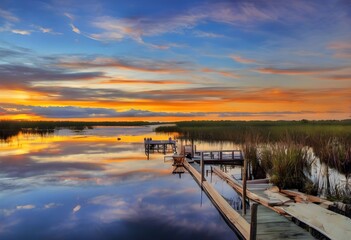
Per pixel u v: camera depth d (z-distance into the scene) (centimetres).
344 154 1692
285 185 1258
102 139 5138
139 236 962
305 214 912
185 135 4500
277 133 2914
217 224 1072
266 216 998
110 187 1609
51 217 1134
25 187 1593
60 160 2584
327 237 781
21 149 3394
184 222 1090
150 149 3488
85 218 1127
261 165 1830
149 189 1580
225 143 3631
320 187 1354
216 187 1590
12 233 986
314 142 2192
